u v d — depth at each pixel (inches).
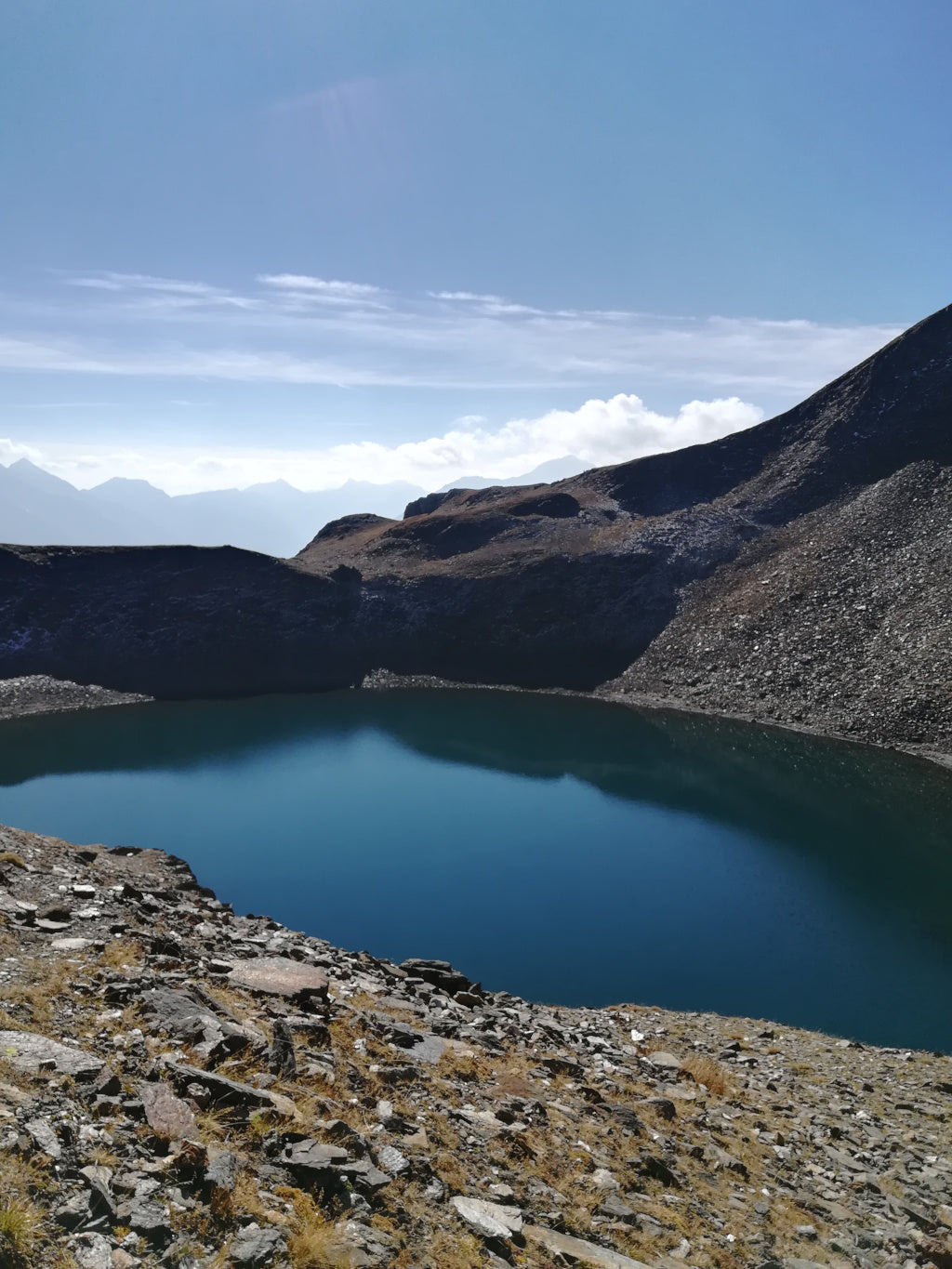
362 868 2256.4
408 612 5644.7
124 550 5625.0
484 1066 600.4
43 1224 263.0
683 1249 424.5
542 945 1770.4
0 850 796.0
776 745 3595.0
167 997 490.0
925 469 5231.3
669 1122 633.0
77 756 3560.5
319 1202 339.0
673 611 5216.5
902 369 6299.2
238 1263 282.8
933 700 3474.4
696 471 6683.1
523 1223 394.9
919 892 2084.2
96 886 774.5
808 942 1797.5
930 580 4220.0
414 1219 354.9
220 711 4468.5
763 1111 752.3
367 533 7859.3
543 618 5433.1
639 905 1999.3
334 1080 466.3
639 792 3026.6
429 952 1739.7
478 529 6614.2
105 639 5068.9
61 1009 438.3
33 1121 312.3
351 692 4985.2
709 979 1619.1
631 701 4547.2
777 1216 512.4
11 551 5349.4
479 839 2504.9
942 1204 601.9
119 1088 358.9
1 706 4389.8
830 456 6008.9
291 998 600.7
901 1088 957.2
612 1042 892.0
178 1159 321.4
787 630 4488.2
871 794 2898.6
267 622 5398.6
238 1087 392.2
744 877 2192.4
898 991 1572.3
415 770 3361.2
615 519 6491.1
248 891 2094.0
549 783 3164.4
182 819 2714.1
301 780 3201.3
